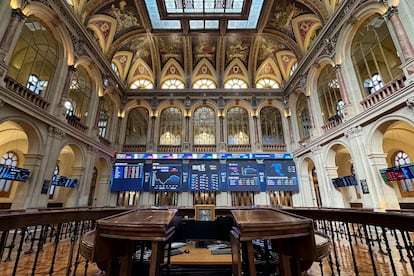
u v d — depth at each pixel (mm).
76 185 9672
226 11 12500
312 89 11750
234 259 1784
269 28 13703
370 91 8875
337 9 9000
